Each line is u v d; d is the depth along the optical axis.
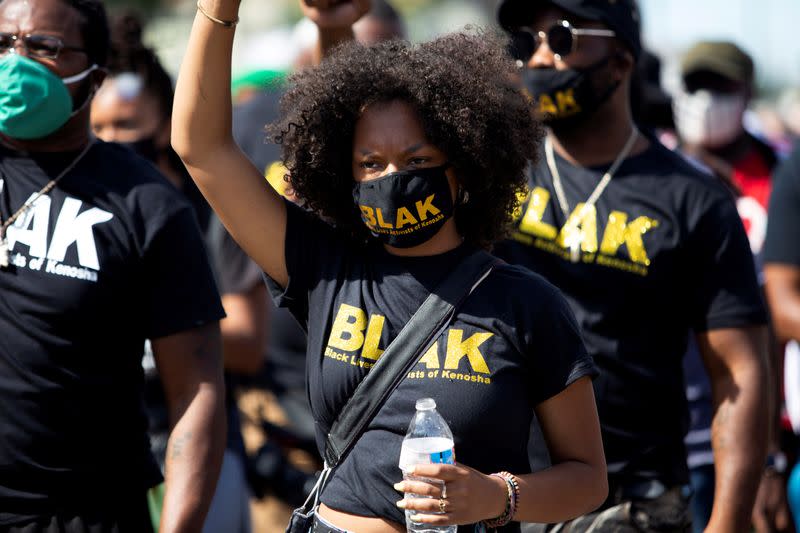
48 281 7.73
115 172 8.14
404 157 6.77
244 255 10.97
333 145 7.11
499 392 6.53
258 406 13.34
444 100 6.79
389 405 6.62
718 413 9.18
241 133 12.35
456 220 7.20
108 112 11.05
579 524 8.88
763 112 33.28
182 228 8.12
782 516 11.94
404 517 6.54
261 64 19.64
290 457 14.98
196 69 6.90
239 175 7.09
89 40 8.19
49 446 7.72
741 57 14.78
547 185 9.43
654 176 9.27
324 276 7.05
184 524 7.81
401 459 6.27
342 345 6.79
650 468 8.98
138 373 8.21
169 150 11.32
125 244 7.89
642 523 8.88
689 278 9.16
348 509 6.68
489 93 6.98
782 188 11.61
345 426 6.73
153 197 8.07
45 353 7.70
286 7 50.00
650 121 14.73
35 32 7.96
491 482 6.25
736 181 14.66
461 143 6.81
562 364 6.64
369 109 6.83
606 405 8.95
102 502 7.89
